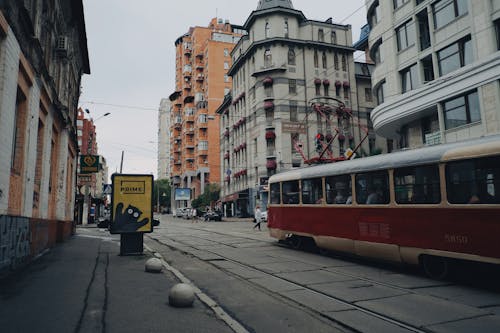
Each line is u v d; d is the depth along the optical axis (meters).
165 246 15.12
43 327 4.74
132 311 5.55
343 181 11.02
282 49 44.56
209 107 73.94
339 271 9.24
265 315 5.62
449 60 19.98
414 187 8.67
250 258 11.45
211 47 75.12
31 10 10.19
